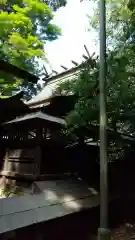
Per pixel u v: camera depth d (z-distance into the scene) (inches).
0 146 251.3
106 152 128.9
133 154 254.1
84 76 221.6
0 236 123.3
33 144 205.5
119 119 213.0
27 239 141.4
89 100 208.8
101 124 132.5
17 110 292.5
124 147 237.0
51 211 158.9
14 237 134.4
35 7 309.6
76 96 234.7
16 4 318.7
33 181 190.7
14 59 303.0
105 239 113.5
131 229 211.5
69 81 266.7
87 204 185.6
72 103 243.6
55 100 252.7
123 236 196.9
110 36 243.9
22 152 215.3
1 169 246.7
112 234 200.2
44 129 213.0
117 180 258.4
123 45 219.8
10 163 227.5
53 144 217.0
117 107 203.6
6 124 218.7
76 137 233.5
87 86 213.2
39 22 354.3
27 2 305.0
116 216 233.8
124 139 222.8
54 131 224.2
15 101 286.4
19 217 140.9
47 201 170.4
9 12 331.6
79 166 247.8
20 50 287.0
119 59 201.0
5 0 303.0
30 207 155.6
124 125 221.5
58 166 222.8
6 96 307.7
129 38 221.6
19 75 213.9
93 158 257.4
